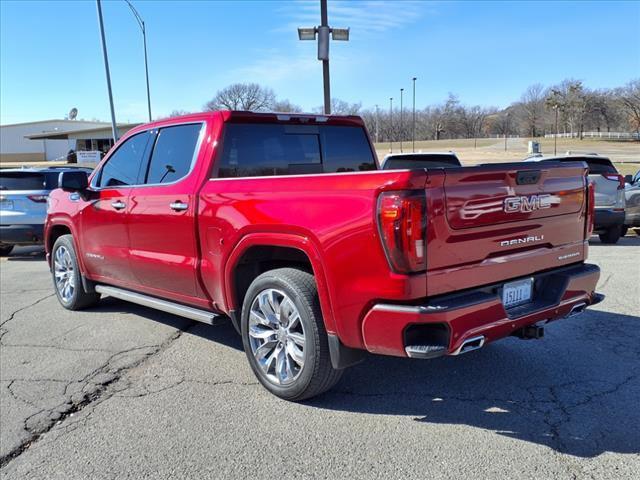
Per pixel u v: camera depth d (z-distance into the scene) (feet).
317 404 12.50
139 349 16.60
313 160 16.74
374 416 11.84
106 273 18.67
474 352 15.39
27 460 10.66
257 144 15.34
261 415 12.06
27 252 40.96
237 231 12.85
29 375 14.79
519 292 11.92
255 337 13.19
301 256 12.78
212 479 9.78
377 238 10.15
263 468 10.05
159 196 15.47
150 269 16.21
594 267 13.28
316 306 11.78
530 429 11.07
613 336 16.46
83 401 13.11
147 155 16.58
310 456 10.37
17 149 269.85
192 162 14.84
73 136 206.69
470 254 10.70
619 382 13.16
